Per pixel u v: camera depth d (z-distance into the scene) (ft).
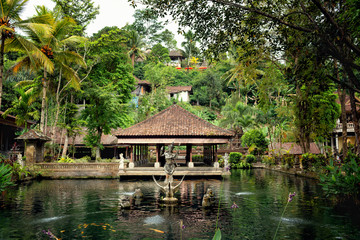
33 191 55.31
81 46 97.55
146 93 203.31
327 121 80.59
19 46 68.39
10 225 30.27
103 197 48.08
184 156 148.77
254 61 57.52
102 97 102.47
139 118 151.43
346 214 34.76
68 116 106.93
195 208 38.91
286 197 47.70
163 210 37.65
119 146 135.44
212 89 246.27
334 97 81.97
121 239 25.57
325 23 33.65
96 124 107.96
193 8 35.40
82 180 76.13
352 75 33.76
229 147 159.53
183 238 25.77
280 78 78.02
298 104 80.07
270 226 29.71
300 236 26.30
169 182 44.57
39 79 95.91
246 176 87.25
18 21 68.80
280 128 133.90
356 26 29.60
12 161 70.54
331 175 32.68
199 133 79.87
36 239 25.57
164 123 86.07
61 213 35.91
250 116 162.20
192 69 293.84
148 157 130.00
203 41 39.83
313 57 35.01
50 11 84.94
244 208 38.86
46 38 77.41
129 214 35.35
